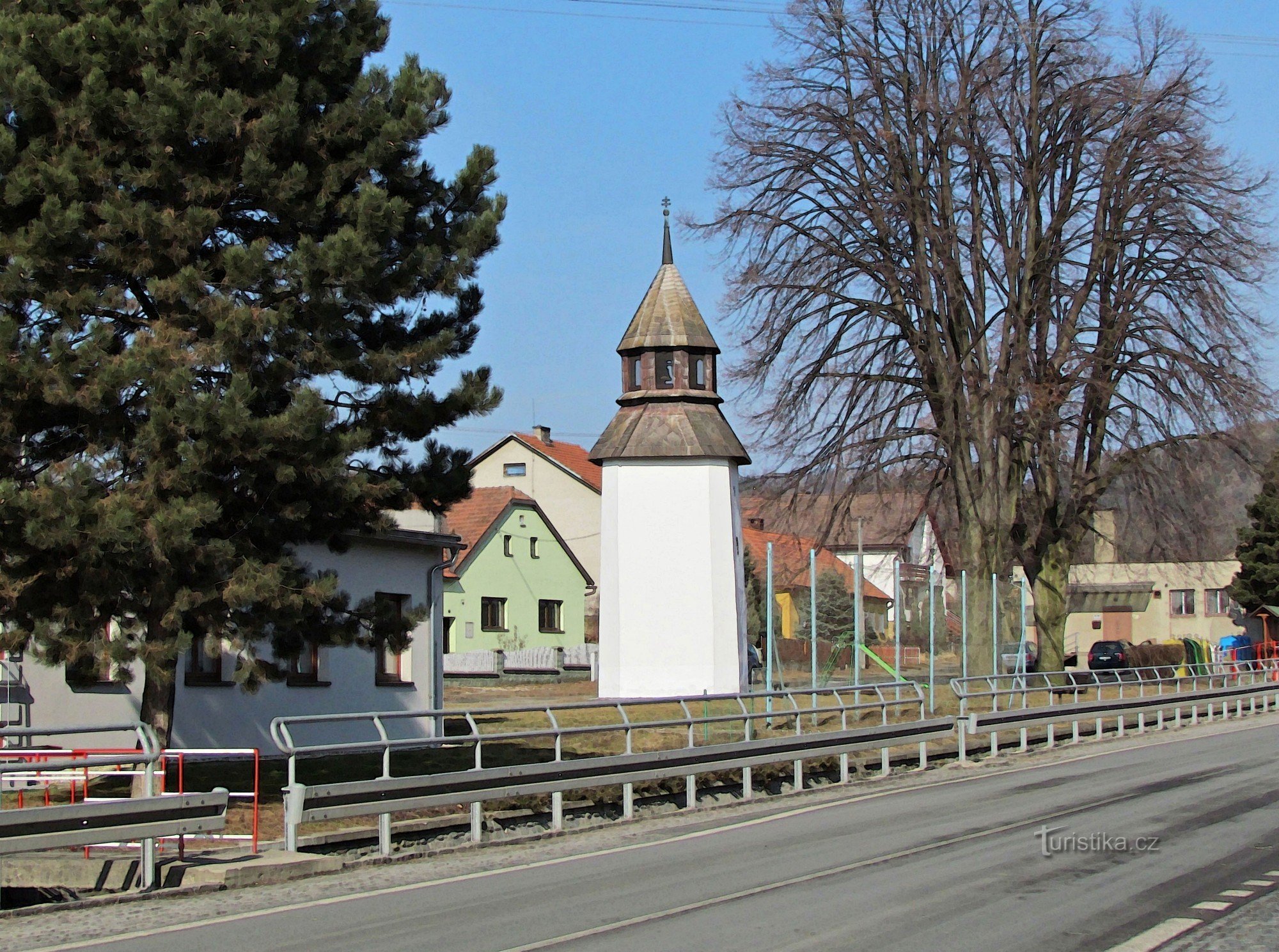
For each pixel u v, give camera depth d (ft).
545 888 36.37
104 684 67.92
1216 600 233.96
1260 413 106.42
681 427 115.03
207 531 49.29
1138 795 55.47
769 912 31.86
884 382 114.32
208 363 48.37
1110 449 118.21
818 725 89.20
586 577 206.49
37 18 48.44
